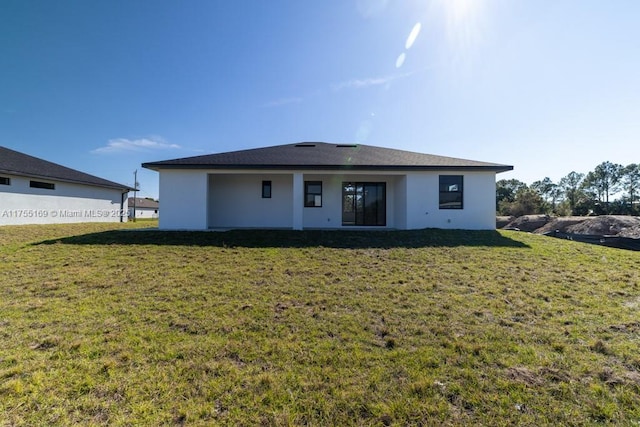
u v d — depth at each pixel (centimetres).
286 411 225
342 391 248
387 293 505
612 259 743
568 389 249
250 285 546
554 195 6406
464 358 300
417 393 246
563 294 494
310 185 1393
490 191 1192
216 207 1381
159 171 1170
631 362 291
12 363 284
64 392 242
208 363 289
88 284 542
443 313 418
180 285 542
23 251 810
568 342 333
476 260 732
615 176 5703
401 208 1262
